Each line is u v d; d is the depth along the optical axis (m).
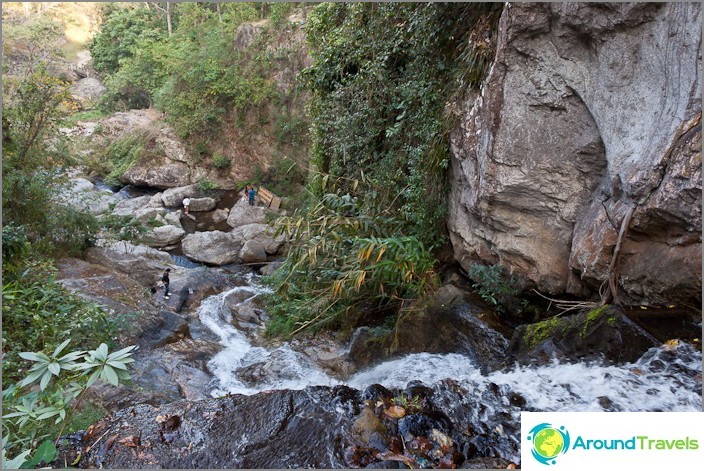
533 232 4.15
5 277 5.22
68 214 7.89
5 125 7.51
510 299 4.33
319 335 5.76
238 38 17.34
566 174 3.84
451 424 2.71
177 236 12.01
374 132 6.35
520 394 2.96
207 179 16.33
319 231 5.30
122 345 5.18
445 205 5.20
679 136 2.86
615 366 2.98
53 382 3.79
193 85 16.97
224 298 7.89
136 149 16.89
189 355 5.44
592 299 3.83
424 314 4.55
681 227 2.97
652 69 3.07
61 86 9.06
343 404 2.92
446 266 5.41
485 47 4.57
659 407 2.57
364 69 6.64
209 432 2.73
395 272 4.67
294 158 15.32
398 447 2.53
